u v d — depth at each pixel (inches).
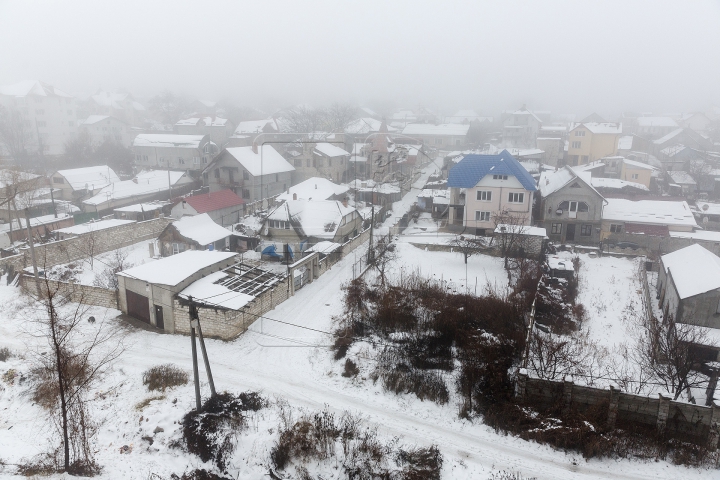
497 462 686.5
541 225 1667.1
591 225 1622.8
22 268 1290.6
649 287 1304.1
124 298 1095.0
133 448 714.2
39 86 3287.4
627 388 803.4
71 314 1091.3
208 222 1549.0
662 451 692.1
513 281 1294.3
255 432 738.2
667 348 860.0
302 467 679.7
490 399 813.9
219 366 908.6
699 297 979.9
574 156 2997.0
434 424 770.8
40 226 1660.9
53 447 700.0
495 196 1644.9
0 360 912.3
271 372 896.9
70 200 2150.6
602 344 999.6
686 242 1540.4
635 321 1100.5
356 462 677.3
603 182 2235.5
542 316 1087.0
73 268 1349.7
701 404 771.4
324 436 717.3
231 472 679.7
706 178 2444.6
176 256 1176.8
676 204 1706.4
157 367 881.5
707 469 665.6
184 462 696.4
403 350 943.0
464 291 1229.7
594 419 735.1
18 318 1067.3
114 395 818.2
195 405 788.6
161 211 1950.1
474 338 956.0
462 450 711.7
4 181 1755.7
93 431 709.3
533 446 719.1
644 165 2434.8
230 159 2102.6
